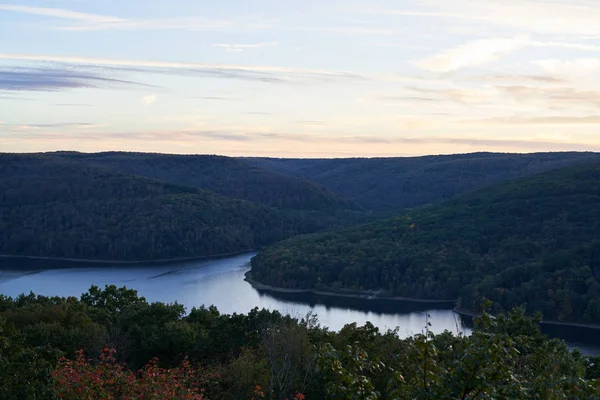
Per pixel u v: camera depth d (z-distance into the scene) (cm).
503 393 1255
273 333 3538
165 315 5200
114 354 4019
